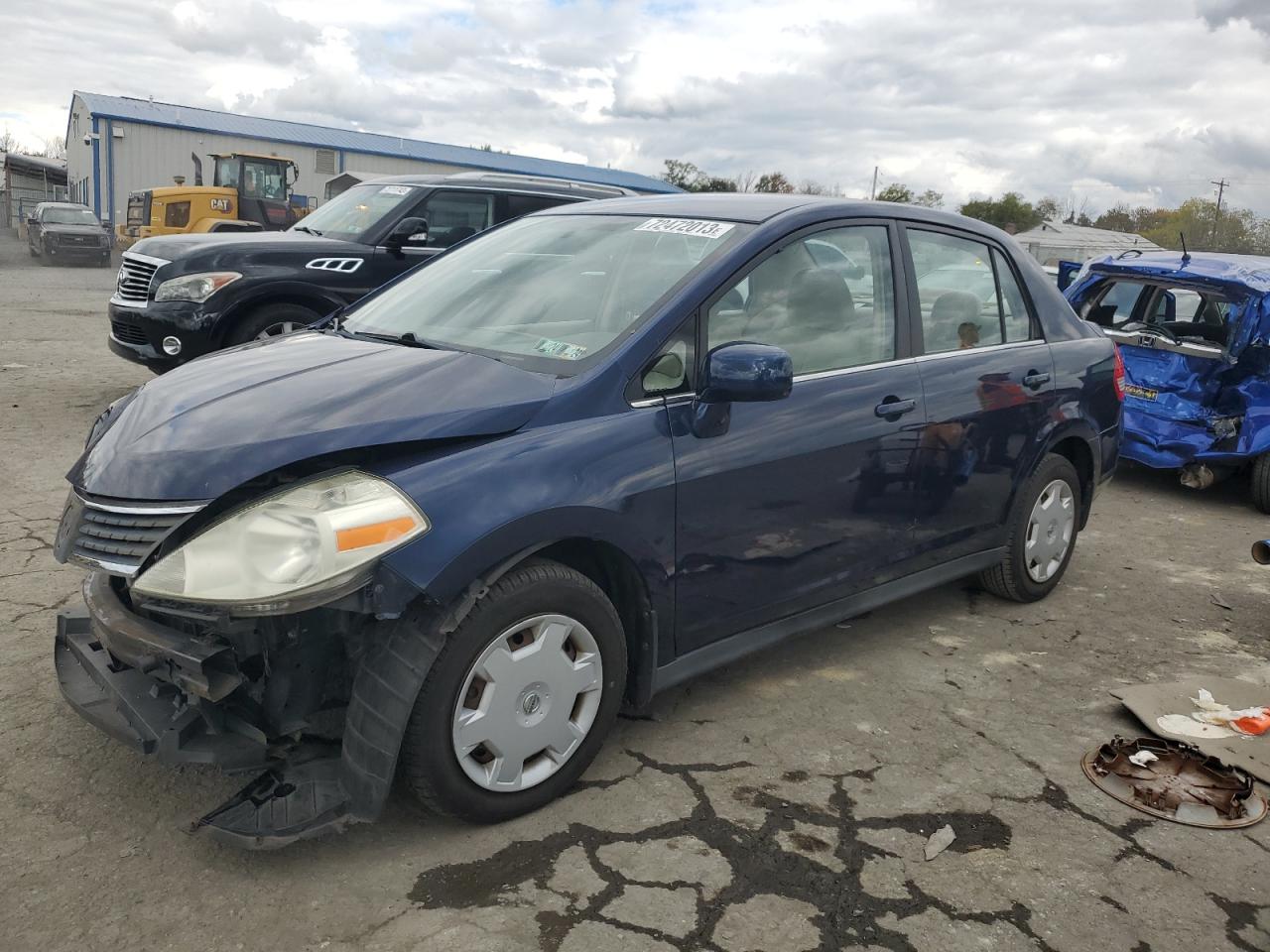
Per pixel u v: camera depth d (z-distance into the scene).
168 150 37.88
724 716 3.53
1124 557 5.73
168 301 7.31
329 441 2.53
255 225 22.94
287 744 2.66
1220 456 6.78
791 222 3.51
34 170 55.00
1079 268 8.50
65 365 9.94
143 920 2.38
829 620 3.66
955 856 2.77
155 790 2.89
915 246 3.99
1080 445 4.78
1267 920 2.56
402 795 2.94
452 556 2.50
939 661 4.09
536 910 2.46
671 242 3.49
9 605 4.07
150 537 2.46
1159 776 3.20
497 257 3.90
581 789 3.01
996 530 4.38
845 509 3.57
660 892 2.55
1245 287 6.76
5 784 2.88
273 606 2.33
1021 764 3.29
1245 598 5.07
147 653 2.45
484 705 2.67
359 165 41.84
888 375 3.72
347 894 2.50
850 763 3.24
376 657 2.55
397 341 3.41
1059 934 2.47
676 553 3.05
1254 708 3.68
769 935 2.41
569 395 2.87
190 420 2.68
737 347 2.95
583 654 2.89
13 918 2.36
